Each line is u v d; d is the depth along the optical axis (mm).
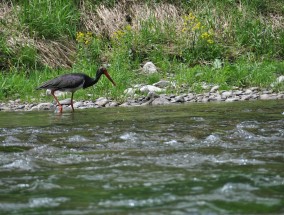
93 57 21344
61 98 17391
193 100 16562
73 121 12750
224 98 16688
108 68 20297
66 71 19984
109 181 6930
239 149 8711
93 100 16953
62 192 6523
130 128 11164
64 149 9070
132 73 19922
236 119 12125
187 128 10945
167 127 11164
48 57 20891
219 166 7566
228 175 7047
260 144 9070
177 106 15289
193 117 12648
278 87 18031
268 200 6051
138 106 15680
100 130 11008
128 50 21531
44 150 9016
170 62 21516
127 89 17781
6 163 8086
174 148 8891
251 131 10312
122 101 16641
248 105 14945
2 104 16906
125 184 6766
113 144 9391
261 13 25141
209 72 19469
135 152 8664
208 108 14484
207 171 7289
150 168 7547
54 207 5996
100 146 9250
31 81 18953
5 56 20312
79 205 6031
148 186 6648
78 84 16000
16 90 18281
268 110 13695
